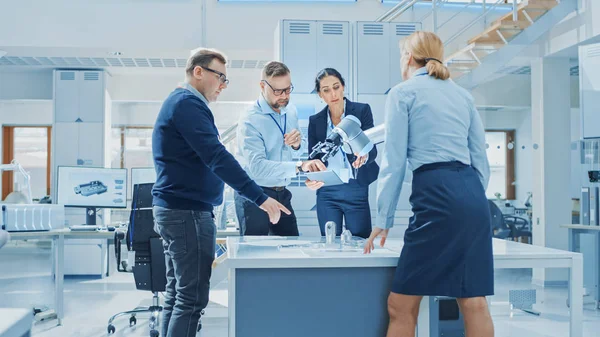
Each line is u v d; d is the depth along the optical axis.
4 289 6.15
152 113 9.11
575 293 2.06
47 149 10.58
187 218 2.09
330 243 2.27
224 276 3.69
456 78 6.26
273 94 2.82
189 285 2.09
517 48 5.62
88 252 7.07
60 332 4.12
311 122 2.99
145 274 4.11
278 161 2.98
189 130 2.03
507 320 4.42
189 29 6.40
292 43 4.42
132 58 6.97
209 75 2.17
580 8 5.43
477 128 1.98
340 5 6.47
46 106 10.27
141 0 6.39
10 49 6.47
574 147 8.51
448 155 1.84
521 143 10.02
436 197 1.81
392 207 1.94
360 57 4.49
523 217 8.77
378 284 1.97
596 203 5.25
